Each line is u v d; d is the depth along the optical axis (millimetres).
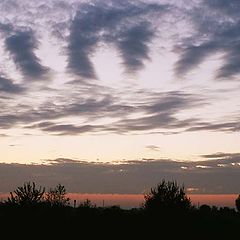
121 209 42625
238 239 32500
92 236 31328
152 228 33188
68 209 38875
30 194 30672
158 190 34812
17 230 28844
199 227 34750
